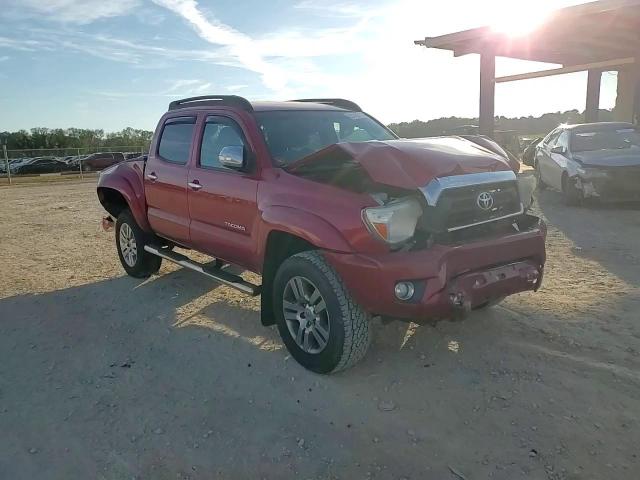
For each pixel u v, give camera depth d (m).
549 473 2.96
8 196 19.22
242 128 4.83
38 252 8.81
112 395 4.01
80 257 8.33
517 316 5.02
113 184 6.55
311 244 4.09
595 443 3.18
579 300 5.38
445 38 15.55
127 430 3.55
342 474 3.05
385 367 4.20
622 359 4.13
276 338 4.88
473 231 3.99
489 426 3.40
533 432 3.31
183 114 5.71
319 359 4.07
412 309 3.66
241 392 3.98
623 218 9.45
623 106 21.53
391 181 3.76
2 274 7.45
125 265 7.02
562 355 4.24
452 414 3.55
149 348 4.82
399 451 3.22
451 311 3.74
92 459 3.27
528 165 21.23
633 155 10.48
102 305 6.00
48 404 3.91
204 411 3.75
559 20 13.27
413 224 3.79
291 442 3.35
